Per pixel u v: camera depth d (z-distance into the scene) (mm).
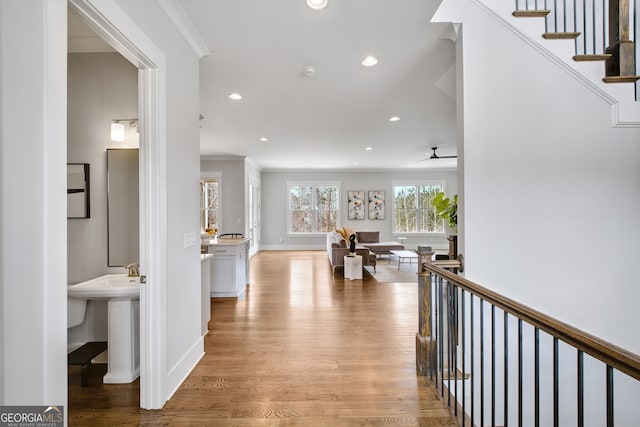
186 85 2332
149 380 1883
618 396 2389
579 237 2207
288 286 5078
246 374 2301
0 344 959
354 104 3893
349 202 9898
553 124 2182
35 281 1033
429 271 2283
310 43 2514
